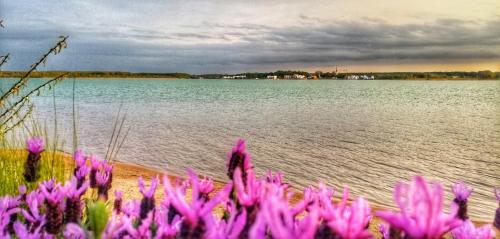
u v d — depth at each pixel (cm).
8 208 281
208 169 2030
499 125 4931
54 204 260
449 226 115
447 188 1741
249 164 215
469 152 2881
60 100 8331
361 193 1605
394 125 4753
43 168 691
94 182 426
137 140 3034
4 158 689
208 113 5997
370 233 126
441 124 5003
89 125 3819
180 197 134
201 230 132
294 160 2373
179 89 19450
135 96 11425
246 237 144
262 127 4234
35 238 230
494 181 1925
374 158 2516
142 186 271
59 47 677
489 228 195
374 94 15775
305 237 98
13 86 689
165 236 188
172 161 2200
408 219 115
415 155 2686
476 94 16412
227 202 215
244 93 15400
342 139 3403
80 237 222
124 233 234
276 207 95
